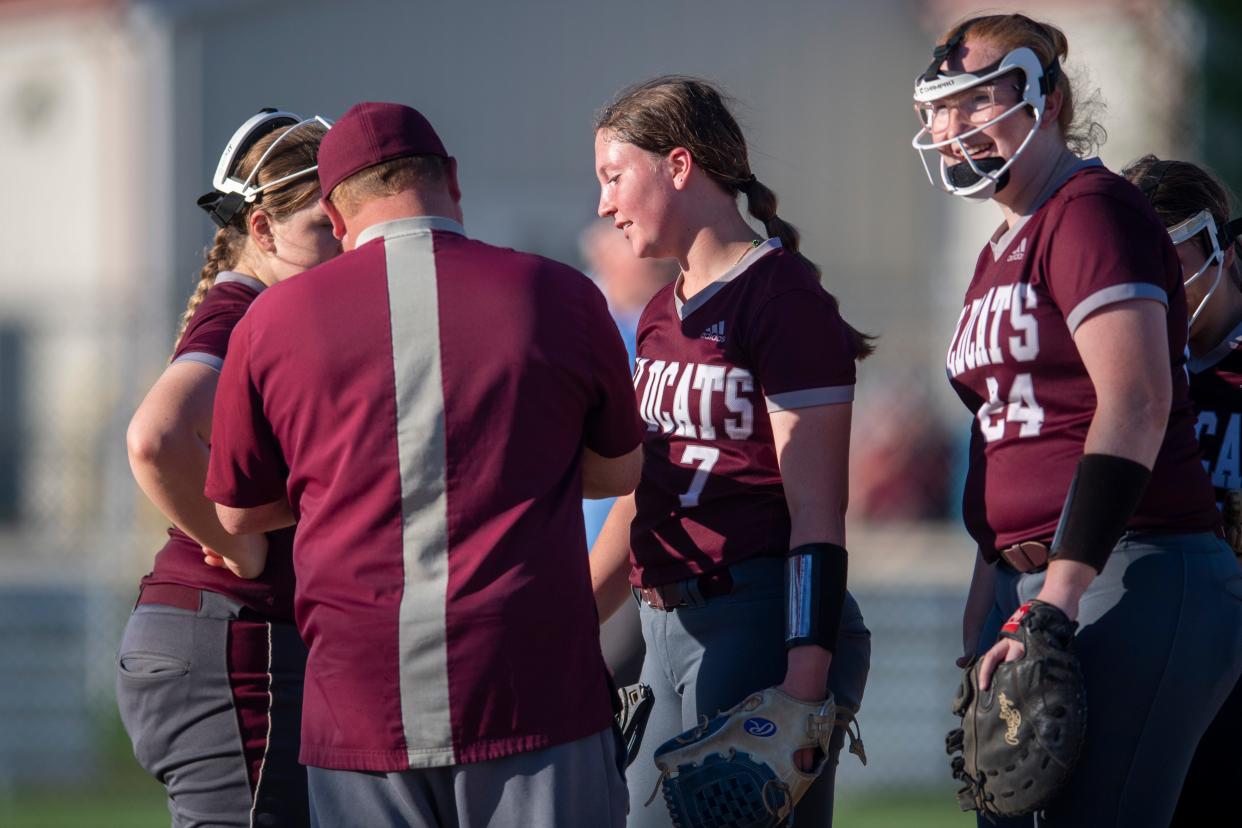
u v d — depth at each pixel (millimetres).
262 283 13023
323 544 10461
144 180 54469
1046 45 11188
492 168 58156
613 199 12414
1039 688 10305
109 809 26375
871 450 37969
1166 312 10734
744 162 12375
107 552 29172
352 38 56281
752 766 11273
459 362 10367
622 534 13320
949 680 28031
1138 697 10773
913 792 27594
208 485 11211
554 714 10328
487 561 10250
